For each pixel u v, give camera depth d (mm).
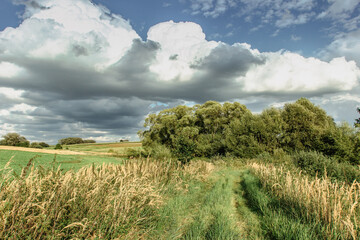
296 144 30094
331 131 23234
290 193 6340
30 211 3213
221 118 43688
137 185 5297
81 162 20016
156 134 43844
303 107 32469
